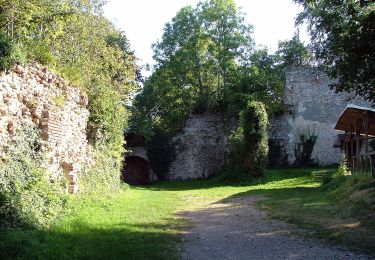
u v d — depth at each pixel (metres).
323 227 8.85
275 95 32.75
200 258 6.46
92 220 8.49
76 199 10.07
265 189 19.72
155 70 36.19
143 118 33.00
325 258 6.41
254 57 35.88
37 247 5.68
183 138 32.81
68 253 5.77
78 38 16.08
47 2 13.19
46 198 8.06
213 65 34.38
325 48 17.70
